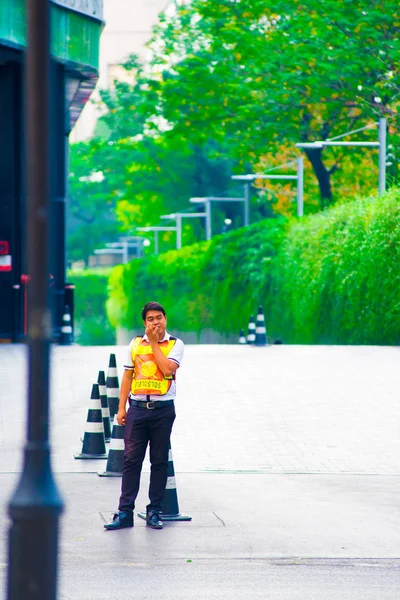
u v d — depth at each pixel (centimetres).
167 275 14800
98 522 2244
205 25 11794
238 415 3662
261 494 2545
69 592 1756
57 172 6291
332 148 10881
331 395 4125
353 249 7025
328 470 2839
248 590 1791
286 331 8350
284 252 8644
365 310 6806
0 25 5634
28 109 1134
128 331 14425
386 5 9044
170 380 2212
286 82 9438
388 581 1862
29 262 1147
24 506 1138
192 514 2338
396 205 6681
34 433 1154
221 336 10769
